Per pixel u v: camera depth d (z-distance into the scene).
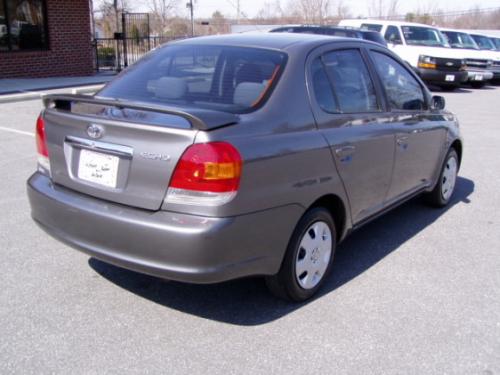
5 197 5.68
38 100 12.68
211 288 3.92
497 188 6.88
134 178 3.16
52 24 16.48
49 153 3.65
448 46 18.91
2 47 15.50
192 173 2.99
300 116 3.57
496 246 4.94
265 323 3.49
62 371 2.96
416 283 4.14
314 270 3.80
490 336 3.45
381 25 18.62
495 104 15.46
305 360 3.13
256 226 3.19
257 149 3.17
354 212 4.13
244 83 3.58
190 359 3.10
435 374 3.06
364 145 4.06
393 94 4.71
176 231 3.00
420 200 6.20
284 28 12.30
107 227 3.22
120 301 3.70
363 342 3.33
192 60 3.92
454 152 5.99
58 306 3.60
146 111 3.26
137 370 2.99
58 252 4.41
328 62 4.02
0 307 3.56
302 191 3.47
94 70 18.89
